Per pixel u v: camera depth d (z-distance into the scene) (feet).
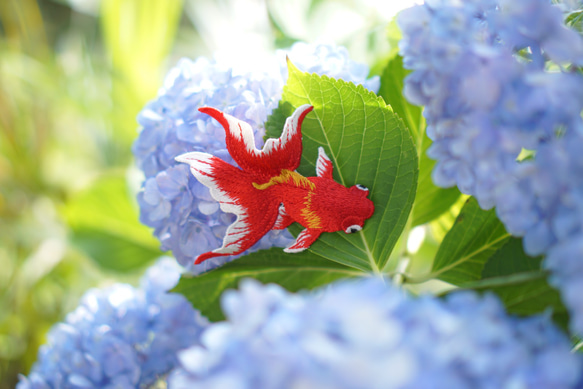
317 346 0.83
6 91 2.72
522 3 0.95
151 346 1.25
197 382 0.88
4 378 2.12
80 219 2.00
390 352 0.84
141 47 2.32
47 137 2.78
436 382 0.84
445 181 1.01
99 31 3.18
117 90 2.30
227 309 0.89
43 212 2.62
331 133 1.11
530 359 0.89
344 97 1.10
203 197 1.10
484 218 1.13
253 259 1.13
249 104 1.11
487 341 0.88
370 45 1.55
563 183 0.92
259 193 1.09
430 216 1.25
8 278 2.39
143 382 1.26
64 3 3.31
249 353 0.86
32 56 2.69
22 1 2.87
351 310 0.85
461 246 1.15
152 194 1.14
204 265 1.14
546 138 0.93
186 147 1.13
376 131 1.11
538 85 0.92
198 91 1.14
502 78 0.92
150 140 1.17
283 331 0.86
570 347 1.05
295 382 0.83
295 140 1.09
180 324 1.25
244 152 1.08
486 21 0.99
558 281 0.92
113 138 2.56
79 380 1.21
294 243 1.11
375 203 1.11
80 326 1.26
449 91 0.97
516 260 1.05
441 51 0.96
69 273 2.37
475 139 0.94
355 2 1.76
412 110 1.24
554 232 0.93
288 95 1.11
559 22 0.95
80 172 2.75
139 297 1.31
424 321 0.87
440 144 1.00
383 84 1.25
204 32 2.66
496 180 0.96
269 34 1.71
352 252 1.12
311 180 1.09
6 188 2.65
